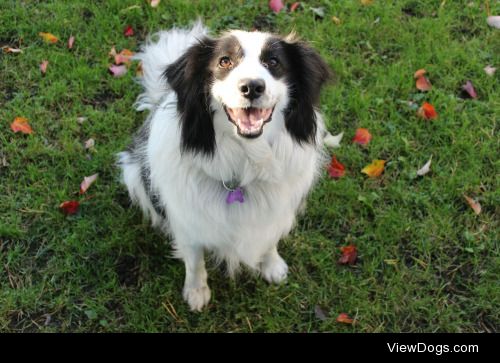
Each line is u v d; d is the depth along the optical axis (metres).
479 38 1.74
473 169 1.49
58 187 1.47
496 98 1.61
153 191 1.27
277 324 1.31
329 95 1.60
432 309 1.32
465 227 1.43
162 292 1.35
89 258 1.38
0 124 1.54
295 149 1.16
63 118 1.56
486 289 1.34
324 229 1.44
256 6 1.78
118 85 1.61
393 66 1.66
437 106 1.59
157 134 1.18
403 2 1.81
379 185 1.49
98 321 1.31
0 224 1.39
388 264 1.38
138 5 1.76
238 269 1.38
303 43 1.14
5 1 1.75
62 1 1.77
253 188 1.18
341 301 1.34
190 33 1.39
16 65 1.64
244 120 1.07
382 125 1.58
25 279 1.35
